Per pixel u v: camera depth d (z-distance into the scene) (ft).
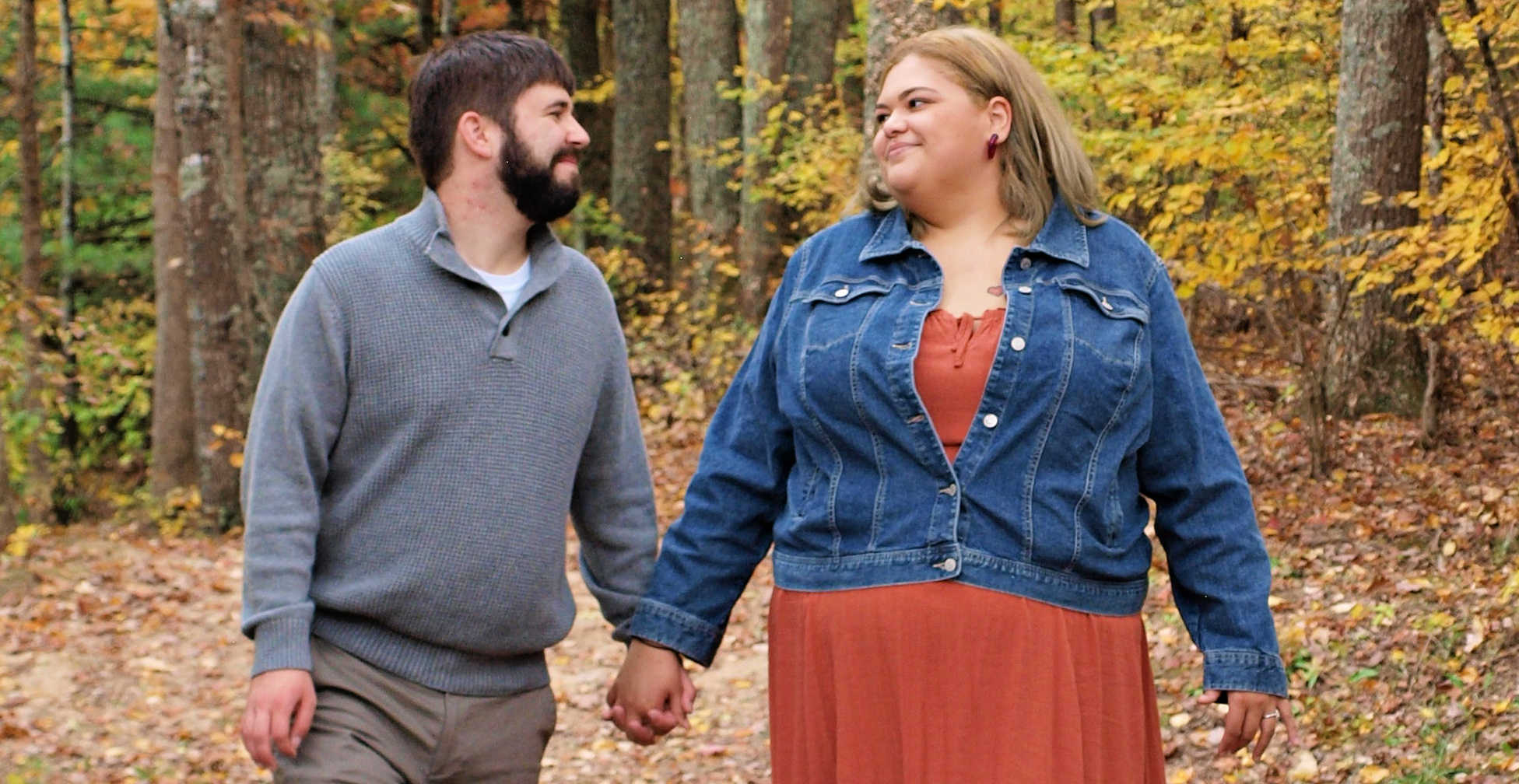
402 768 8.03
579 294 8.60
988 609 7.34
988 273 7.75
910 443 7.44
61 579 24.97
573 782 17.16
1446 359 24.53
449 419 8.02
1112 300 7.59
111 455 57.06
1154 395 7.77
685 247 44.88
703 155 48.70
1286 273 24.21
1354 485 22.81
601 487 8.92
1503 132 19.47
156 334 40.88
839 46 53.52
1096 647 7.55
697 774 16.99
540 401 8.24
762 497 8.44
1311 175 23.86
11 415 43.11
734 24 50.90
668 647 8.52
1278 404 27.45
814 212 37.76
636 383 39.09
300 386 7.85
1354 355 26.89
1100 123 24.29
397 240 8.18
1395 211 25.70
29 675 20.26
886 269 7.88
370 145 61.00
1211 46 24.61
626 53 51.75
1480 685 14.89
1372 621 17.03
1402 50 25.52
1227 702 7.88
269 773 17.26
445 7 58.29
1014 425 7.38
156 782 16.72
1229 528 7.83
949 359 7.47
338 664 7.97
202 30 33.60
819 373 7.68
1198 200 21.83
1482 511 19.93
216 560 28.14
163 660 21.49
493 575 8.04
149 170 57.16
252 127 37.63
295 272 37.78
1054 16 45.16
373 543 7.98
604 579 9.00
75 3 56.80
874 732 7.48
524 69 8.23
